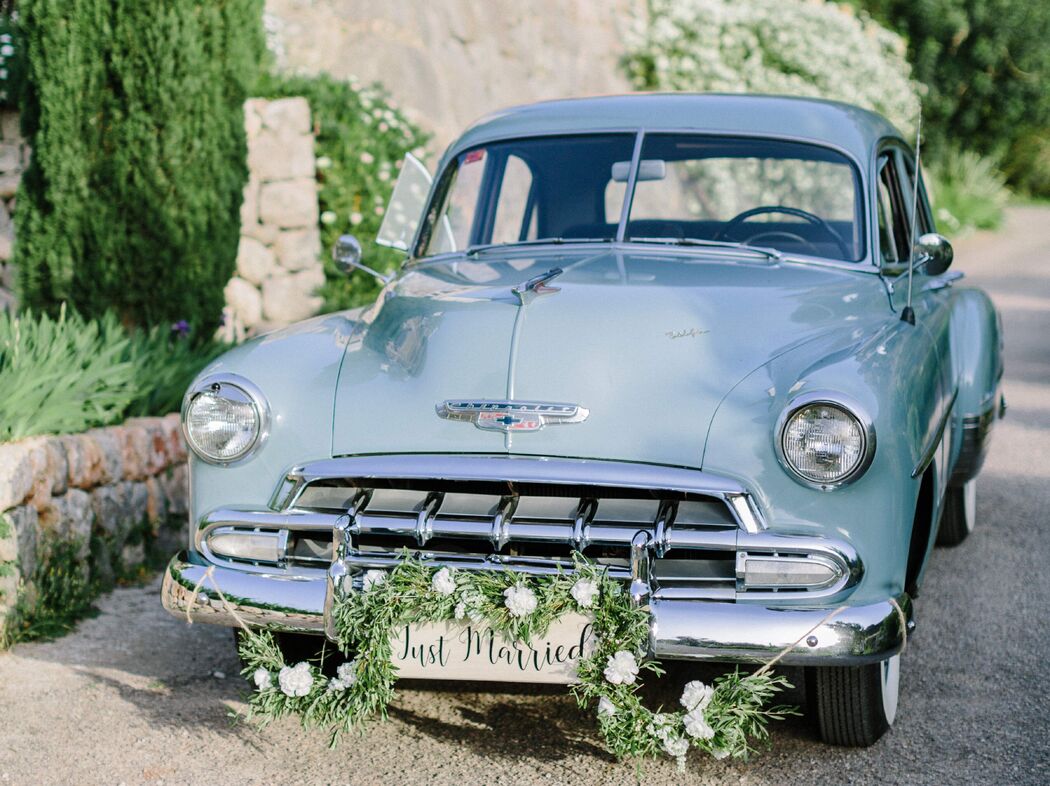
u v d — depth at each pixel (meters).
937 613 4.83
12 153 9.08
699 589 3.18
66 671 4.29
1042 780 3.42
